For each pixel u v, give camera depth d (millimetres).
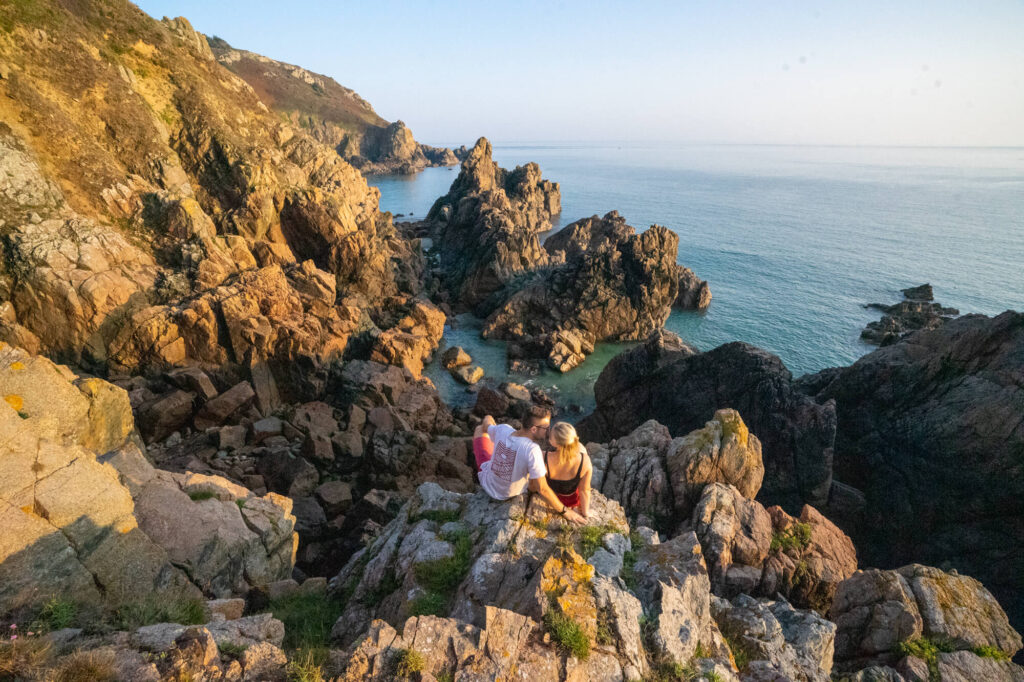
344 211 49969
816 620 9977
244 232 43938
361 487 27625
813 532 13484
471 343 55188
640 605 6492
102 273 31875
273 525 11969
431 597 6602
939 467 22547
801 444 24438
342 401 34469
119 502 7891
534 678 5098
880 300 76125
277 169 51938
